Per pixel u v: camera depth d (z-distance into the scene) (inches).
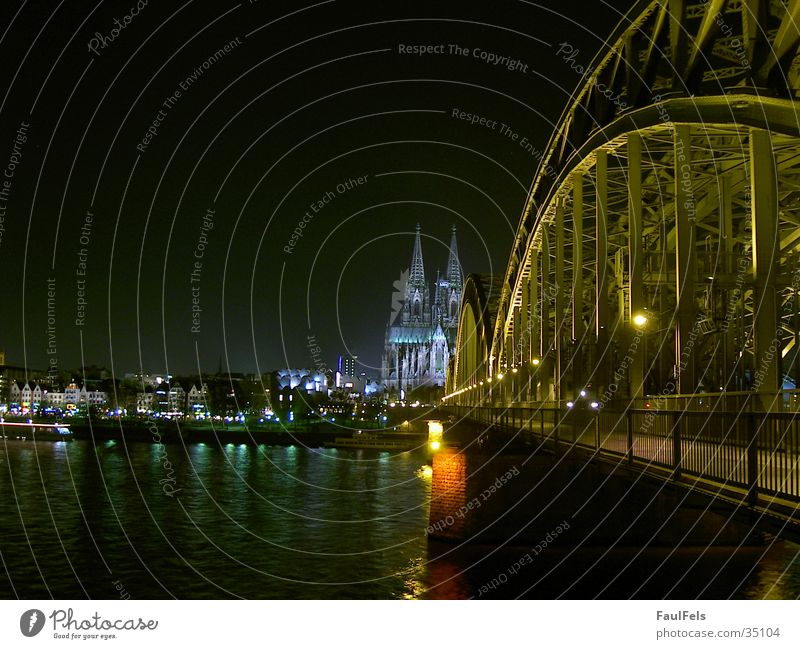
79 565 1392.7
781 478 470.6
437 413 4564.5
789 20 922.1
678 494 621.0
